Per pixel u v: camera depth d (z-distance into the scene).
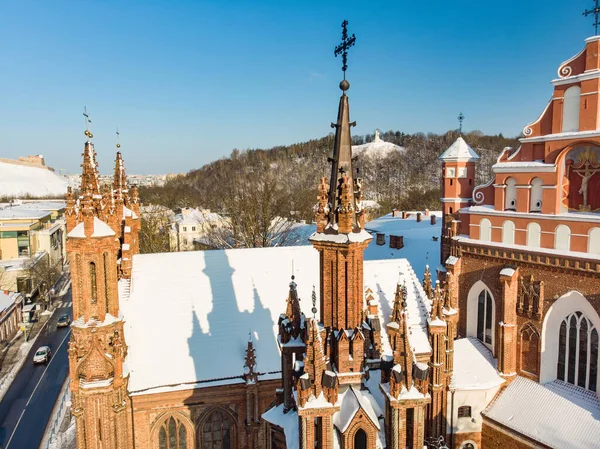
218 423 33.16
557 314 33.09
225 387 32.31
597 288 30.22
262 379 32.69
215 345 34.31
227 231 96.56
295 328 23.14
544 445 30.14
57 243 136.38
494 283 37.03
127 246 36.75
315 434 18.55
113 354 29.28
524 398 33.91
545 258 33.00
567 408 31.27
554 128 32.38
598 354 30.56
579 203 32.44
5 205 151.62
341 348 19.80
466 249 39.00
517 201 34.91
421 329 36.19
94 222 29.08
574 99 31.20
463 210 39.94
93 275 29.59
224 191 125.38
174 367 32.62
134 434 31.41
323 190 20.31
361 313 20.59
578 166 31.73
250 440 32.72
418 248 63.56
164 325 34.62
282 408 23.45
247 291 37.84
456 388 33.84
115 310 30.41
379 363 20.45
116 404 29.38
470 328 39.66
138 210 44.75
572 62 30.97
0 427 48.22
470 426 34.72
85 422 29.27
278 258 40.50
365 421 18.34
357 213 20.25
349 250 19.42
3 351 71.56
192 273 37.81
